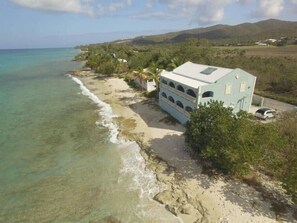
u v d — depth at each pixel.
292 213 20.91
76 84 75.31
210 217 20.77
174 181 25.78
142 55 97.12
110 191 24.73
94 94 61.69
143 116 43.69
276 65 70.50
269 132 24.69
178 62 65.12
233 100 37.22
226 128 25.16
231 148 24.02
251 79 37.22
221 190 23.91
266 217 20.53
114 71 88.12
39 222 20.89
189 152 30.92
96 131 38.69
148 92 58.16
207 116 28.41
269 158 24.28
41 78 87.31
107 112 47.41
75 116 45.50
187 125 30.66
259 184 24.52
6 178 26.67
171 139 34.47
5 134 37.47
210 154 25.17
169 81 42.34
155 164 29.11
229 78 35.41
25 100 56.56
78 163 29.75
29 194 24.25
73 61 158.00
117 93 61.22
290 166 22.50
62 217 21.41
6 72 103.44
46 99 57.59
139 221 20.84
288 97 46.72
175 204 22.39
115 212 21.92
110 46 192.12
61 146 33.88
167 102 43.66
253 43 184.88
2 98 58.22
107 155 31.56
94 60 101.31
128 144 34.25
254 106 45.19
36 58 195.88
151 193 24.36
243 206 21.80
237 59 83.06
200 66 43.56
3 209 22.25
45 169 28.47
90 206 22.67
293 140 28.23
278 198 22.70
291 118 33.69
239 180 25.22
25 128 39.88
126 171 28.12
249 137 24.14
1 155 31.25
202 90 34.16
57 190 24.89
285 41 157.75
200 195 23.36
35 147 33.56
